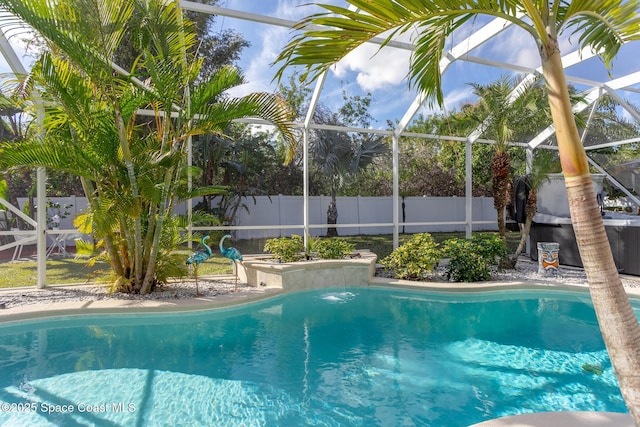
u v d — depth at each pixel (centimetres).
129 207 488
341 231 1266
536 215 906
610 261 162
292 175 1125
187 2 553
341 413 277
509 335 450
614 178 943
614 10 203
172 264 591
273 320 507
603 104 801
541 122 747
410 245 712
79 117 488
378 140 1092
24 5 418
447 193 1442
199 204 988
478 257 682
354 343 422
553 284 656
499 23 575
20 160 448
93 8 456
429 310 559
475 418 272
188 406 284
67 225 926
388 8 174
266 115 539
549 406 289
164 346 409
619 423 186
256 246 1062
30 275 687
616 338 158
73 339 424
